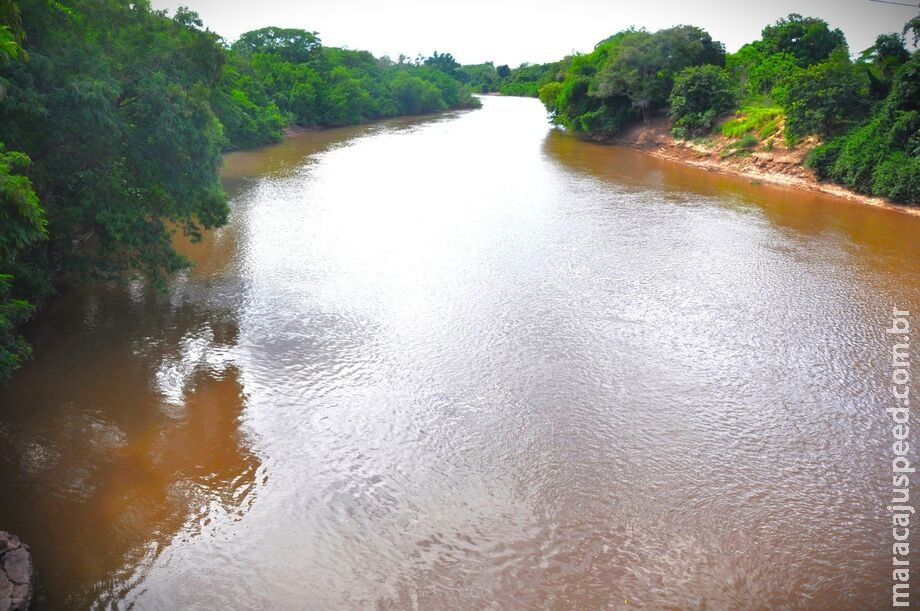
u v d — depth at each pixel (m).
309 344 16.59
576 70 63.47
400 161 45.44
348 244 24.67
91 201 16.33
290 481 11.70
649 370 15.70
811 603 9.36
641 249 25.00
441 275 21.66
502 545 10.33
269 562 9.92
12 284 14.96
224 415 13.55
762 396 14.64
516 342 16.98
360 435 13.04
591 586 9.58
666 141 51.50
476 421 13.56
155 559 9.91
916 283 21.48
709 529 10.73
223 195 19.59
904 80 32.25
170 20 19.08
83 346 16.03
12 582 8.84
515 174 40.94
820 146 37.06
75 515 10.71
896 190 31.31
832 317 18.72
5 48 11.68
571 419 13.70
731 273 22.38
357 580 9.63
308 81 68.56
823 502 11.41
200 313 18.09
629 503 11.30
